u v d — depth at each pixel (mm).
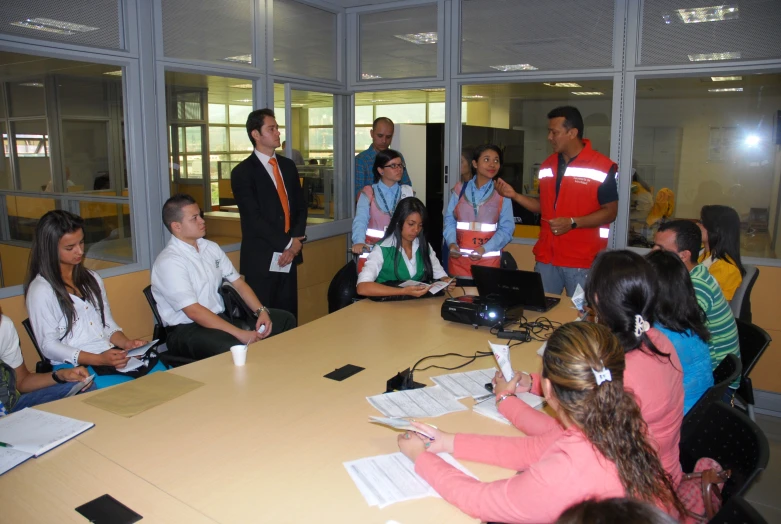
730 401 2152
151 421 1654
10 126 4633
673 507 1161
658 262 1817
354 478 1362
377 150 4637
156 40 3449
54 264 2463
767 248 3715
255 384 1925
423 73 4555
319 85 4617
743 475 1383
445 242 3920
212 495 1290
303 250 4715
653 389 1398
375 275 3057
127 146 3418
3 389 2107
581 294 2545
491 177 3633
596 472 1119
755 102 3701
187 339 2771
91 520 1190
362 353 2232
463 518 1229
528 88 4359
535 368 2076
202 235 2957
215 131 4875
